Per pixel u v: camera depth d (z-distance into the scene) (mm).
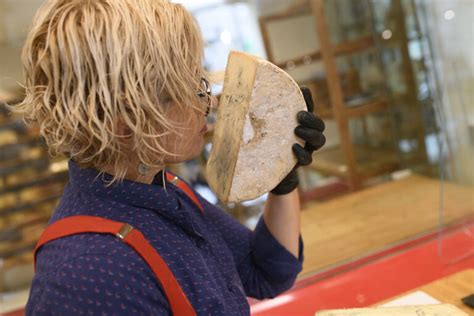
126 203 570
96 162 536
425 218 1529
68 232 533
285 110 591
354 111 2051
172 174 800
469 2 1592
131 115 485
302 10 1782
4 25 1256
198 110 552
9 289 1420
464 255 1227
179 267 576
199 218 738
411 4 1917
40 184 1436
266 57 1701
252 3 1616
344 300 1151
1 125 1337
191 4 1492
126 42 458
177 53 494
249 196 598
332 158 2045
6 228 1422
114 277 498
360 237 1474
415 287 1134
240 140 580
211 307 583
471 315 879
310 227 1658
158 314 530
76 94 472
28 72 507
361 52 2125
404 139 2133
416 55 1966
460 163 1585
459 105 1587
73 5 481
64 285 483
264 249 803
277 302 1193
